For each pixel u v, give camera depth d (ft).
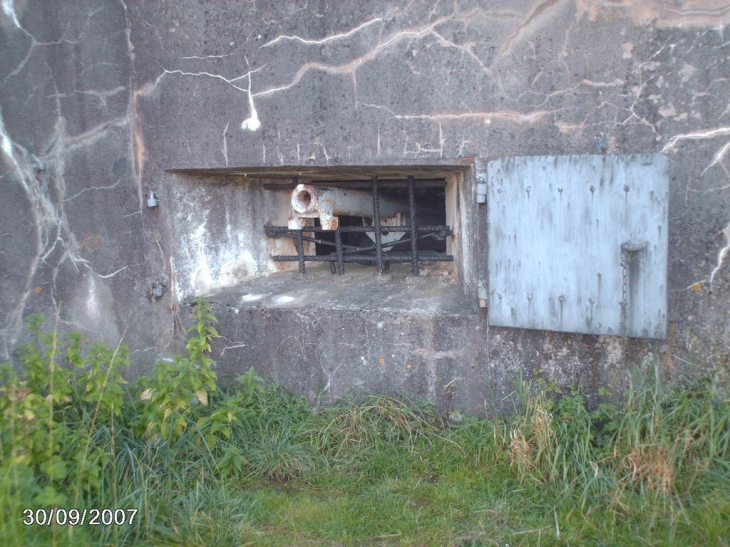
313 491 10.31
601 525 8.86
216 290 13.66
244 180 14.25
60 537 8.20
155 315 12.85
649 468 9.27
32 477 8.60
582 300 9.86
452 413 11.57
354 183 14.30
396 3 10.78
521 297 10.27
